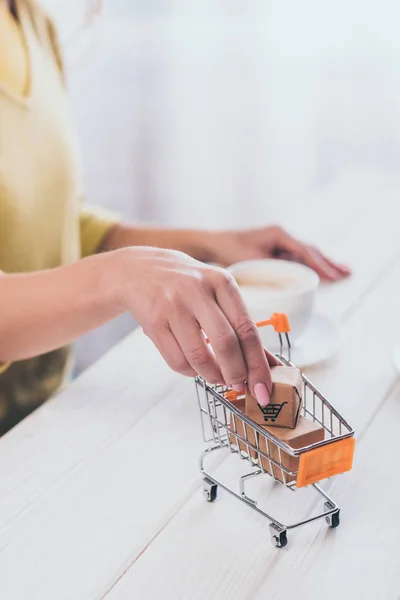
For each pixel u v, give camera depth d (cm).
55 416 75
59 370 126
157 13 201
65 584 54
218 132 210
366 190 155
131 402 78
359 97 195
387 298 104
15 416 119
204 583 53
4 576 55
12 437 72
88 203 224
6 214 109
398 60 189
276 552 56
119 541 58
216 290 61
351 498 62
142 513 61
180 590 53
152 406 77
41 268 119
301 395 61
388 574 54
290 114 202
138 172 219
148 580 54
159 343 63
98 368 85
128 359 88
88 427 73
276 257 114
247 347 59
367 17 187
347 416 74
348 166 203
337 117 199
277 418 59
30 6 123
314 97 198
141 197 222
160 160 217
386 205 145
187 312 61
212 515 60
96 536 58
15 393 117
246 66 200
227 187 215
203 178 216
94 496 63
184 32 201
